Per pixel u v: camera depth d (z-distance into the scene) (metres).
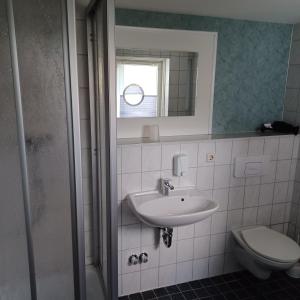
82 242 1.21
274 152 2.48
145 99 2.24
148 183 2.13
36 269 1.17
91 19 1.82
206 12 2.18
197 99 2.39
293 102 2.60
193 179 2.25
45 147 1.11
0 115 1.05
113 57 1.29
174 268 2.37
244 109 2.57
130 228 2.15
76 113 1.11
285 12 2.17
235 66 2.46
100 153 1.81
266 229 2.42
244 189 2.45
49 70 1.07
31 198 1.12
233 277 2.51
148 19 2.14
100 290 1.90
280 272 2.55
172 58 2.25
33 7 1.02
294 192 2.63
